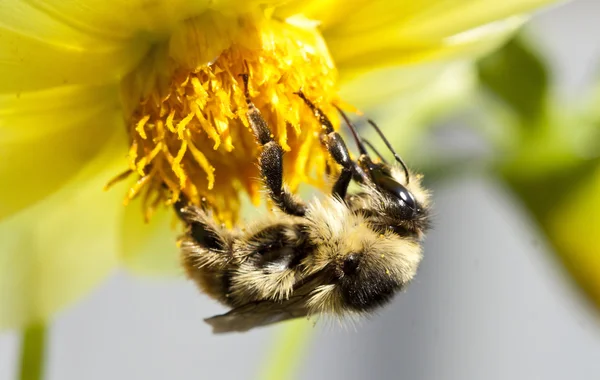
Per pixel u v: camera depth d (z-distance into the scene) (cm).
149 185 9
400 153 11
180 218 9
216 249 10
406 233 10
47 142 9
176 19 9
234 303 10
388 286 10
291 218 10
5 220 10
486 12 10
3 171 9
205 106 9
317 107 9
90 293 11
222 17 9
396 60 10
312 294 10
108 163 10
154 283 11
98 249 11
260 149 9
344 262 10
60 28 9
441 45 10
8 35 9
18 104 9
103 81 9
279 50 9
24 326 10
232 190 9
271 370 11
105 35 9
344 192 10
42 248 10
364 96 10
